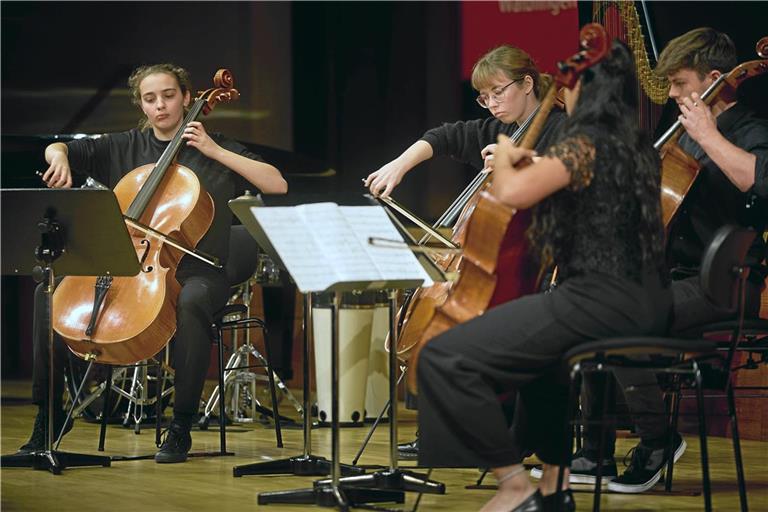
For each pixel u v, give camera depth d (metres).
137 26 18.88
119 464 9.22
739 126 8.41
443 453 6.58
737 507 7.46
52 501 7.64
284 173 14.60
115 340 9.01
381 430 11.50
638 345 6.12
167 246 9.36
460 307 6.54
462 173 17.91
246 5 18.72
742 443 10.41
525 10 15.52
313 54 18.97
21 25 19.05
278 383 11.98
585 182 6.23
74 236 8.39
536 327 6.27
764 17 13.25
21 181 14.06
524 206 6.25
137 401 11.48
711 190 8.42
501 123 9.80
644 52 9.19
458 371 6.23
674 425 7.92
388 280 6.84
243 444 10.51
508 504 6.35
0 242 8.53
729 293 6.72
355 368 11.78
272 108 18.89
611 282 6.28
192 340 9.31
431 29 18.11
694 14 13.68
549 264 6.55
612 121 6.36
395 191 18.23
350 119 18.88
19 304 18.52
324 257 6.69
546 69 15.98
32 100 19.17
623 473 8.29
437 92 18.12
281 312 15.45
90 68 18.98
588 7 10.60
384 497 7.59
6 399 15.09
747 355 10.56
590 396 8.29
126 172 10.25
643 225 6.31
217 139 10.43
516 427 6.93
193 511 7.27
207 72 18.81
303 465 8.53
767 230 9.72
